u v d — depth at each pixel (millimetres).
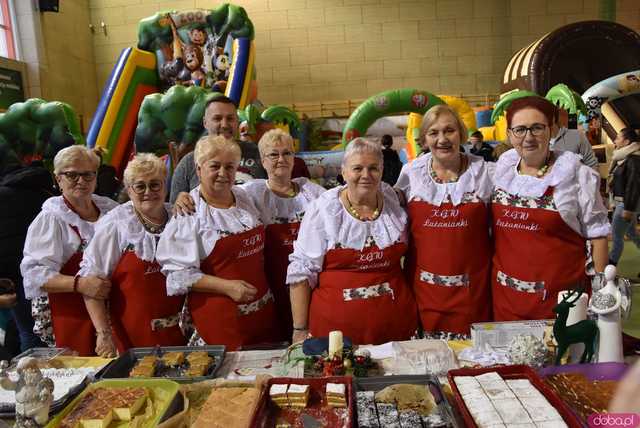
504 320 2496
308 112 13047
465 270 2506
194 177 3176
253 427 1484
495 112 8281
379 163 2324
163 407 1675
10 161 6328
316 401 1680
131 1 12719
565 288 2357
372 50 12805
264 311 2631
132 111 8156
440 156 2465
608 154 8875
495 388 1585
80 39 12188
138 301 2453
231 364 2094
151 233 2496
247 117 6832
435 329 2551
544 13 12383
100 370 1993
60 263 2598
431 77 12773
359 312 2387
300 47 12906
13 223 3156
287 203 2965
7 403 1756
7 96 9242
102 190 4848
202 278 2398
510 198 2439
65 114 6641
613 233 5703
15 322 3371
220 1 12727
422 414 1566
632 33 10375
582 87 10828
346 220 2412
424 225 2523
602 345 1742
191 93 6438
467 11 12523
